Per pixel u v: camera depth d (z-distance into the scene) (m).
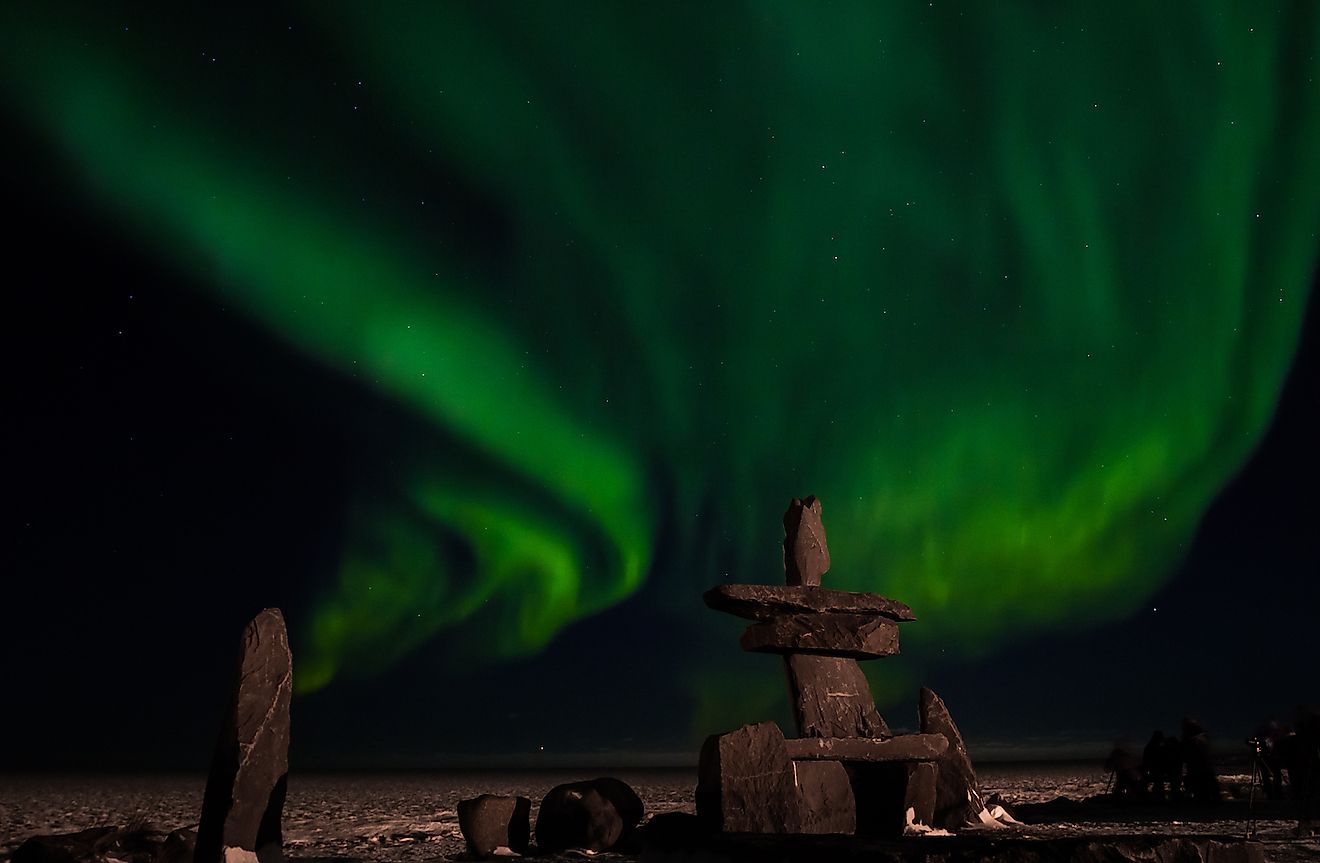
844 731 11.86
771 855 7.45
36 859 10.79
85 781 59.56
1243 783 22.70
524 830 12.14
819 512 12.85
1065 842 7.31
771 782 10.92
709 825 8.29
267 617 10.10
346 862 11.89
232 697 9.76
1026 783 37.50
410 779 65.44
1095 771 64.38
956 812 13.58
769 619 12.13
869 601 12.43
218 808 9.40
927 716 14.17
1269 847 11.66
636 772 92.06
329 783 55.28
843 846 7.20
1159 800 20.00
